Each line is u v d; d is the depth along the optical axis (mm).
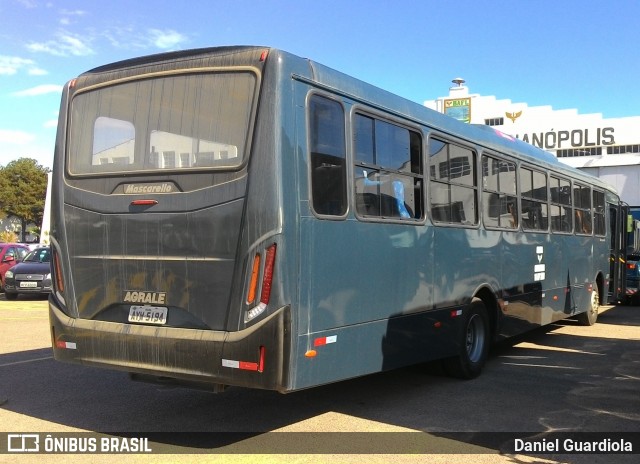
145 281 4891
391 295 5672
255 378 4352
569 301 10578
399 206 5891
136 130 5125
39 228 75938
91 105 5418
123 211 5020
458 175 7059
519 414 5918
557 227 10031
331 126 4996
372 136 5535
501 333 8062
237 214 4512
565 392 6812
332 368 4871
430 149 6492
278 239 4395
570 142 38375
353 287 5121
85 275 5219
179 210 4746
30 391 6648
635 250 16109
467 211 7238
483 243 7543
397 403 6289
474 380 7406
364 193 5352
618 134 36969
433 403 6305
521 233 8633
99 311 5148
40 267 17281
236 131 4629
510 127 40406
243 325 4418
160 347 4695
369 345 5332
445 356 6730
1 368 7793
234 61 4742
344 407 6141
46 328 11289
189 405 6148
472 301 7289
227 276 4527
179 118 4922
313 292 4660
